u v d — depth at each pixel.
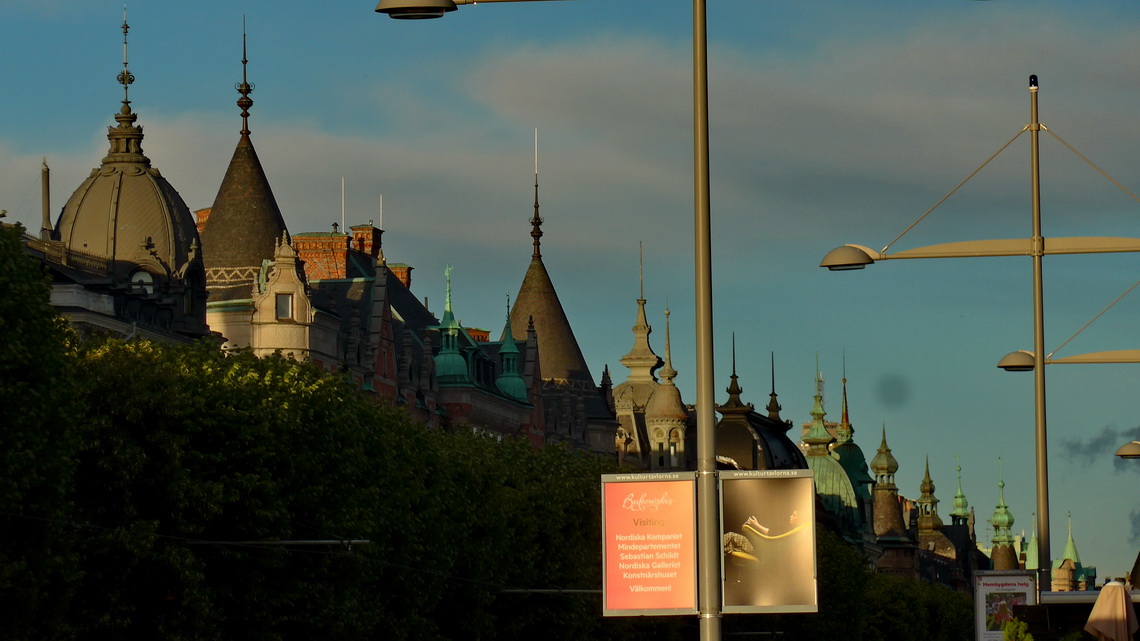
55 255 99.19
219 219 124.12
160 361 68.06
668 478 41.34
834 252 62.69
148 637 62.12
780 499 40.81
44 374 56.06
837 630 153.88
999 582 71.06
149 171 107.31
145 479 63.66
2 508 53.91
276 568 68.12
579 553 99.06
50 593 56.44
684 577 41.22
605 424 175.12
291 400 70.25
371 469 75.88
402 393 131.00
